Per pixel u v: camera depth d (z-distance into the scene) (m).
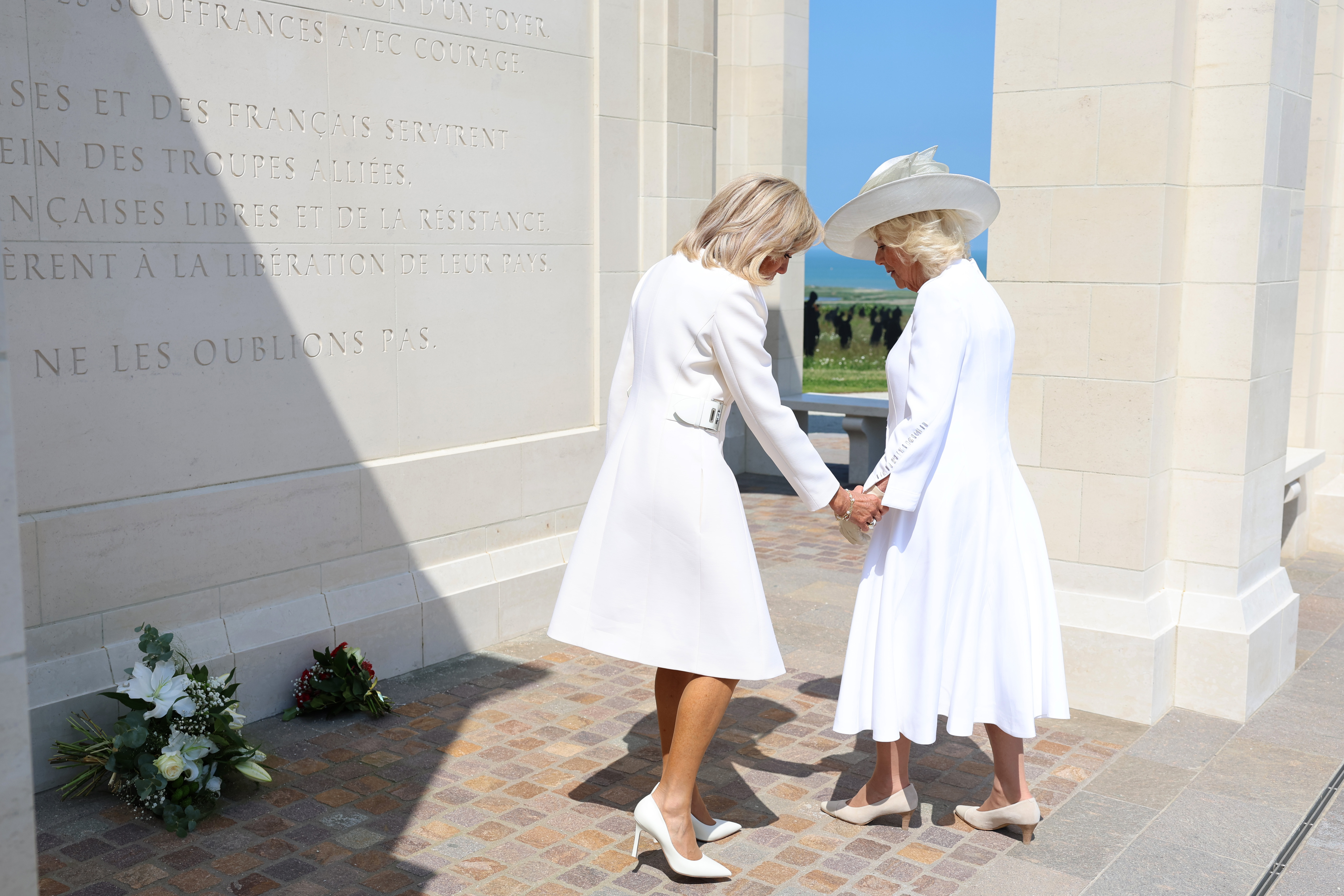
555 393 5.33
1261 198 3.92
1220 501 4.14
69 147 3.48
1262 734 4.05
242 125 3.95
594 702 4.29
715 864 2.91
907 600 3.04
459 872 2.99
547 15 5.05
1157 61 3.84
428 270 4.67
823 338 41.75
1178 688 4.27
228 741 3.40
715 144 8.24
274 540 4.17
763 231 2.87
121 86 3.59
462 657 4.82
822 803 3.45
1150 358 3.97
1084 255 4.05
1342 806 3.48
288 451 4.22
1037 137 4.11
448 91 4.65
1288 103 4.05
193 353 3.88
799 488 2.98
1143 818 3.38
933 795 3.53
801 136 8.96
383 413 4.56
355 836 3.19
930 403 2.93
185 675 3.47
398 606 4.56
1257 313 4.00
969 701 3.04
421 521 4.73
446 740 3.91
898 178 3.10
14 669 1.72
